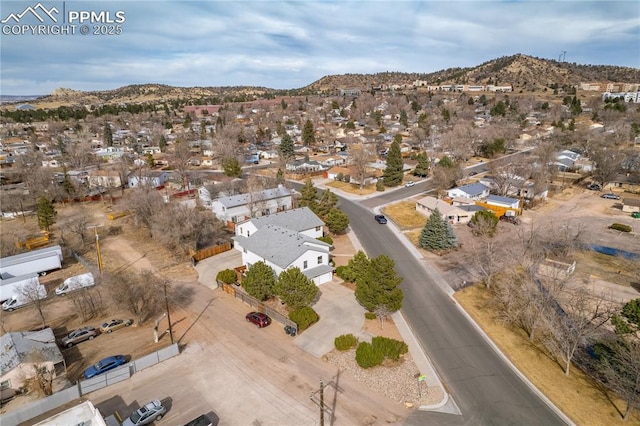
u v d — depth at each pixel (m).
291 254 42.56
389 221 66.75
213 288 43.97
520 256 42.78
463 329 35.34
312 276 42.28
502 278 42.75
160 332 35.72
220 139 128.25
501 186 77.12
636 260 50.34
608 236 59.03
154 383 28.88
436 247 53.09
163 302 40.25
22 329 36.97
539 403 26.31
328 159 114.25
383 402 26.53
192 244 53.50
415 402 26.48
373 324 35.94
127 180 92.69
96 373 29.66
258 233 49.12
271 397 27.25
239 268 47.56
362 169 88.50
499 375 29.14
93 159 115.38
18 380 28.59
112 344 34.19
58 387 28.81
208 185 77.88
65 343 33.53
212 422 25.06
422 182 94.69
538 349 32.25
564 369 29.73
